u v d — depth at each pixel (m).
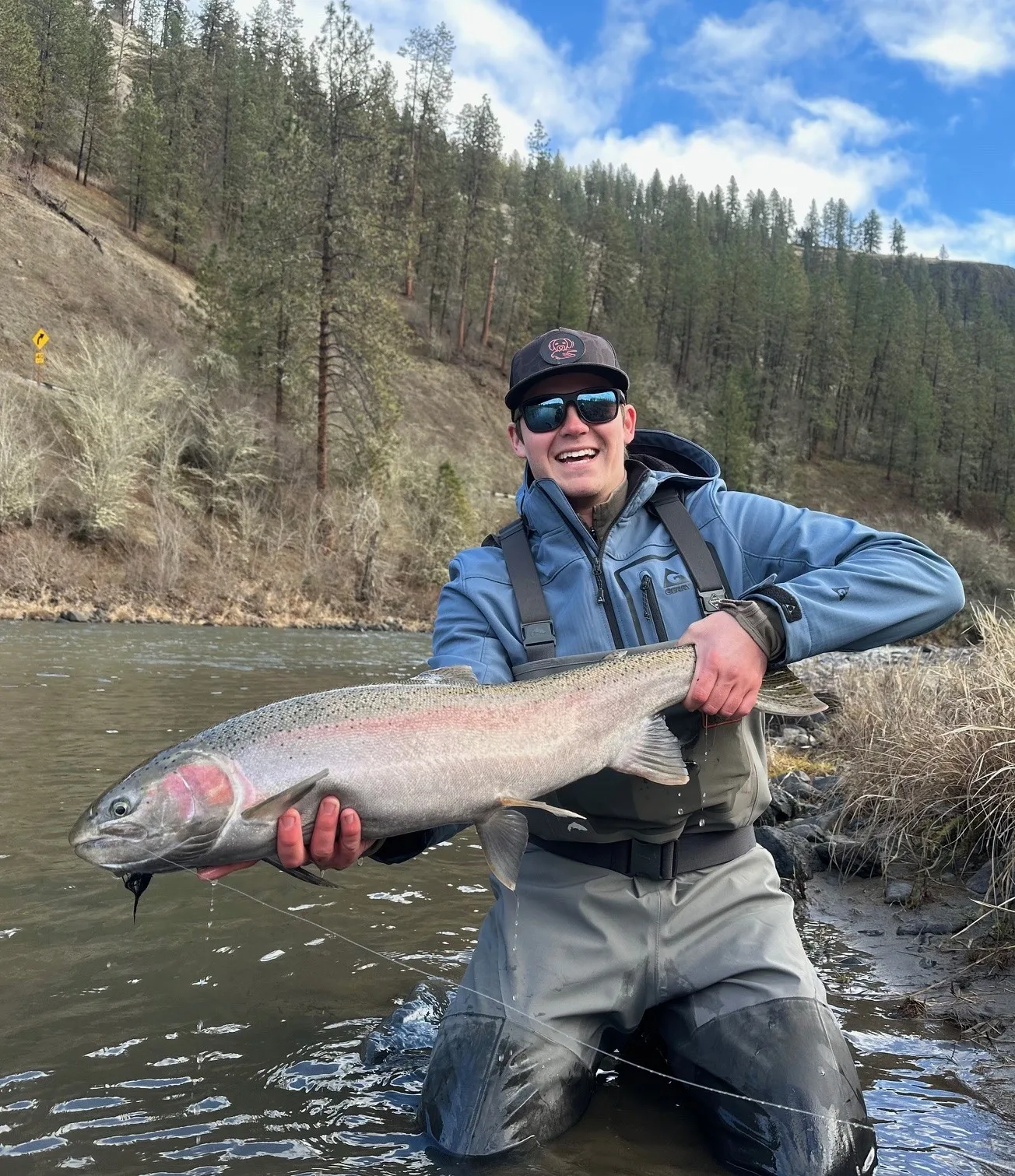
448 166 69.50
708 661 2.77
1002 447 89.50
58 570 24.44
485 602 3.22
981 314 114.06
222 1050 3.08
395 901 4.62
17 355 34.56
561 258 71.12
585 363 3.14
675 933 2.93
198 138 68.25
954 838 5.06
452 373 62.88
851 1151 2.41
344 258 34.25
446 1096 2.64
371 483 34.97
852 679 8.15
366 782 2.61
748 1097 2.55
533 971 2.87
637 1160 2.53
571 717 2.84
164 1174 2.39
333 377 36.97
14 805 5.80
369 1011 3.40
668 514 3.26
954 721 5.57
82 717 9.12
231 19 87.56
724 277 87.69
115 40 84.94
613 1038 3.19
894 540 3.08
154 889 4.63
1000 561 50.94
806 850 5.34
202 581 27.09
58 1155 2.46
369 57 35.16
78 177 57.81
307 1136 2.60
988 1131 2.63
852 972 3.88
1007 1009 3.44
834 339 91.06
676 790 2.92
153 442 29.88
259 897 4.60
